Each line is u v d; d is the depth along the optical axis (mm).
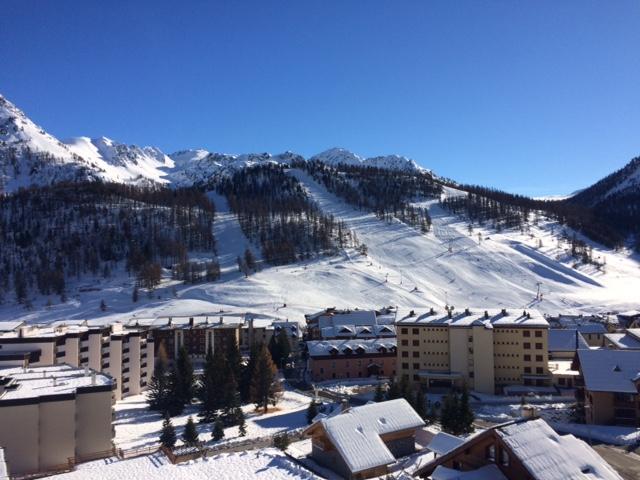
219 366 81812
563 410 74562
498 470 31000
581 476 28891
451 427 58906
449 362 99500
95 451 58844
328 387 106688
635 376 63250
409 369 101750
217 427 65438
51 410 55844
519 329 96938
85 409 59125
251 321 159000
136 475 43844
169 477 42469
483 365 96125
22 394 57656
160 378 90438
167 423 63406
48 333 97125
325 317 148250
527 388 93562
